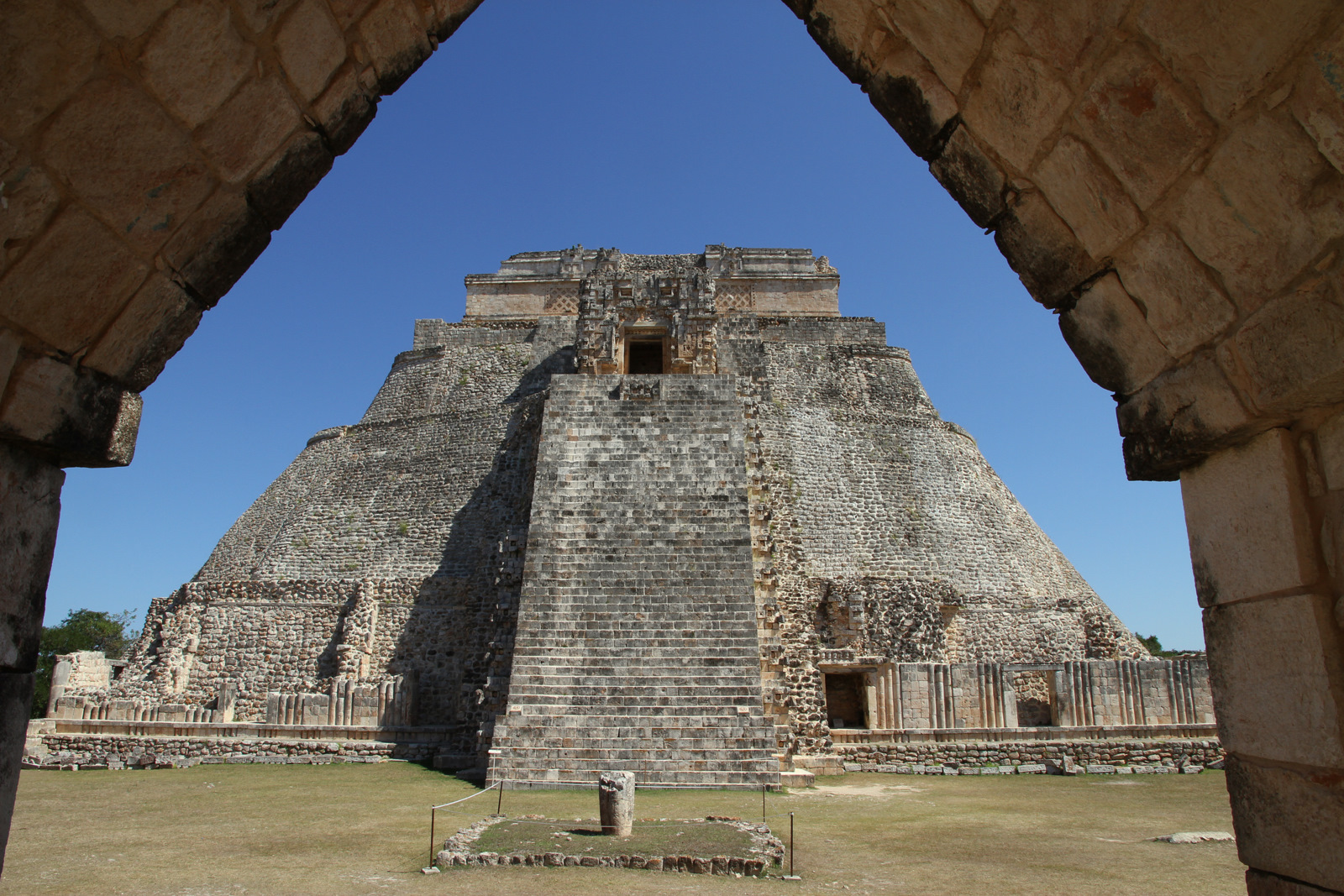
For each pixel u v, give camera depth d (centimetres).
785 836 1148
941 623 2742
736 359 3488
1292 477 343
